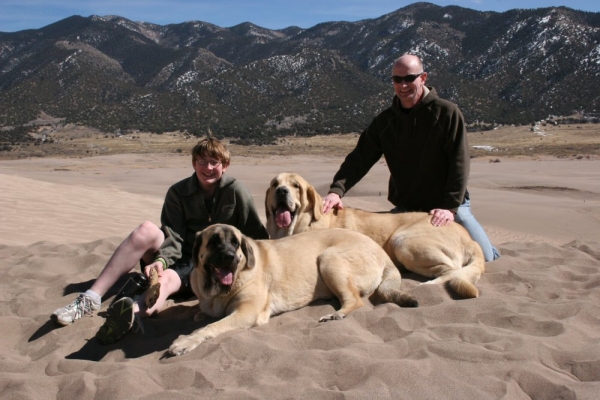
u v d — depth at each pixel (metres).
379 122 7.17
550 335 4.48
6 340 4.95
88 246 8.06
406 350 4.20
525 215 21.81
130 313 4.57
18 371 4.26
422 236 6.18
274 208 6.66
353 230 6.53
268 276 5.25
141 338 4.85
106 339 4.68
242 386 3.80
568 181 35.06
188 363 4.09
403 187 7.20
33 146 126.31
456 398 3.50
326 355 4.08
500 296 5.34
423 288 5.53
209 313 5.19
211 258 4.83
